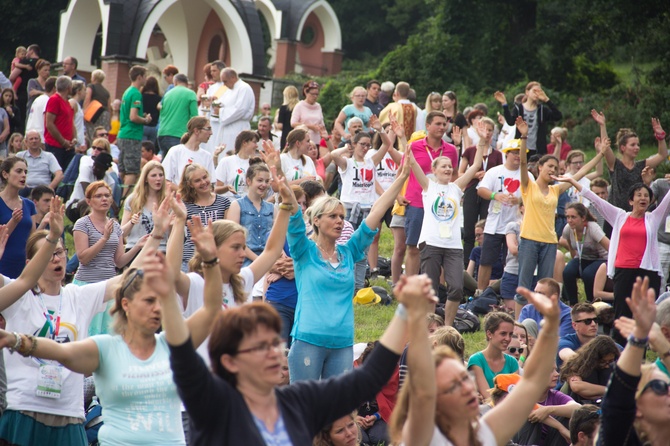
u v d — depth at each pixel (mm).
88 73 52719
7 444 9164
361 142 19094
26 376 9281
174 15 54438
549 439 11508
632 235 16016
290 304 13180
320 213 10672
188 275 9242
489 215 18484
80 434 9570
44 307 9656
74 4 51438
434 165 16484
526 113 23297
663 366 8516
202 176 14719
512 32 54844
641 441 7082
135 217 15258
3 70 74125
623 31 52625
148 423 7738
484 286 18641
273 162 9812
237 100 23766
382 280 19906
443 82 52281
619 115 44281
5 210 14516
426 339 5949
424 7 87312
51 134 23531
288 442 5637
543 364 6438
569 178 16438
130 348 7863
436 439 6070
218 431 5500
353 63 84875
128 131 25578
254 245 14906
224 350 5652
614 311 16281
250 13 52125
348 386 6004
